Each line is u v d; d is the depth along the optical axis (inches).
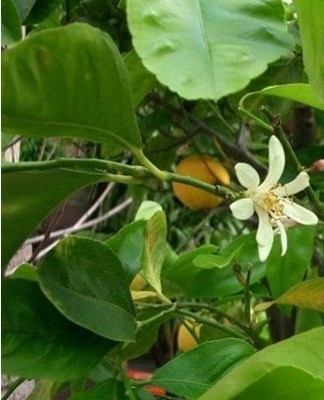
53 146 15.9
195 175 14.2
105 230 23.5
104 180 6.0
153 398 6.8
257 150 15.7
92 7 11.1
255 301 14.0
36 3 9.4
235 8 6.0
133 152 6.0
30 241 13.6
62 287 5.9
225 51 5.5
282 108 11.3
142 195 17.8
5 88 5.0
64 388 9.4
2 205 5.7
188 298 12.2
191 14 5.8
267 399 5.6
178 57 5.3
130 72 9.2
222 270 11.1
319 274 13.2
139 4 5.6
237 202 7.0
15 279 5.9
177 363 7.5
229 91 5.2
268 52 5.7
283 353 5.9
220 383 5.6
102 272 6.4
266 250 7.1
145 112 16.7
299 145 13.4
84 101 5.4
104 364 8.0
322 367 5.9
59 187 5.8
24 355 5.8
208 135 14.4
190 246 24.3
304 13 5.8
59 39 5.0
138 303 8.3
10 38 7.2
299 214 7.2
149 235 8.1
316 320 11.1
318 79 6.2
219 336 11.7
